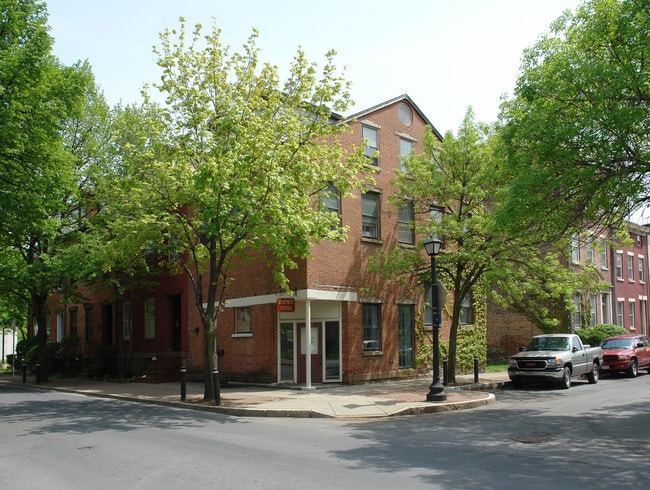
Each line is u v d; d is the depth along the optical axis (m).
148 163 16.89
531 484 7.43
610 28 12.50
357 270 21.12
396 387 19.59
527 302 21.34
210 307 16.89
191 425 12.95
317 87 16.39
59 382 25.92
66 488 7.53
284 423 13.29
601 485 7.38
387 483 7.52
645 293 40.78
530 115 13.68
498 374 25.03
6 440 11.20
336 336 20.70
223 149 14.77
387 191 22.70
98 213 25.84
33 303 26.39
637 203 12.92
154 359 25.14
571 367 21.14
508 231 16.28
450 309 24.78
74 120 25.69
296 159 15.89
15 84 18.47
